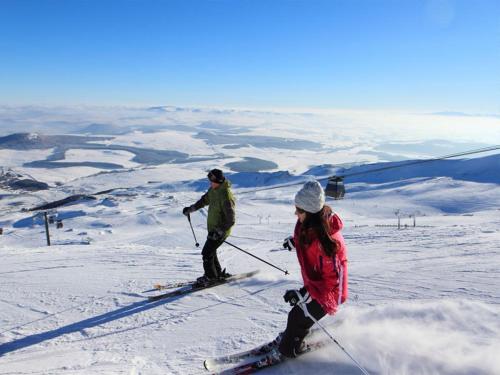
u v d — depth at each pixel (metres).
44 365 3.88
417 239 11.92
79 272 8.08
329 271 3.11
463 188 130.00
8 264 9.36
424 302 4.60
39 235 62.03
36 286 7.11
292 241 3.38
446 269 6.16
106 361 3.87
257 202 109.88
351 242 12.38
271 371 3.23
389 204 111.31
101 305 5.91
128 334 4.72
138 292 6.43
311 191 3.01
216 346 4.07
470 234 12.96
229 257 9.12
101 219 81.00
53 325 5.23
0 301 6.34
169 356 3.93
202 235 47.50
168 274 7.57
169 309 5.46
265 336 4.20
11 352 4.46
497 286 5.02
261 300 5.47
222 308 5.30
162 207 103.19
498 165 181.88
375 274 6.12
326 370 3.12
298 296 3.15
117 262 8.98
